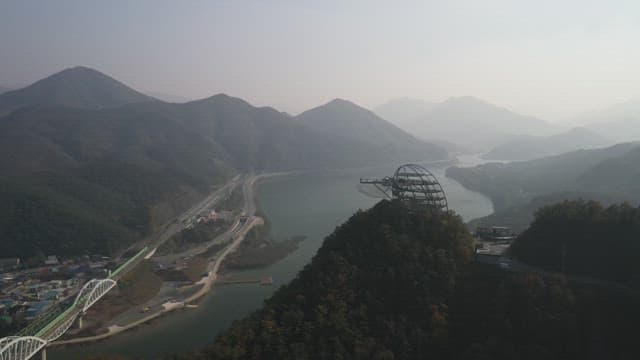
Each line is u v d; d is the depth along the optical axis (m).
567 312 119.62
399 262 138.62
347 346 117.19
